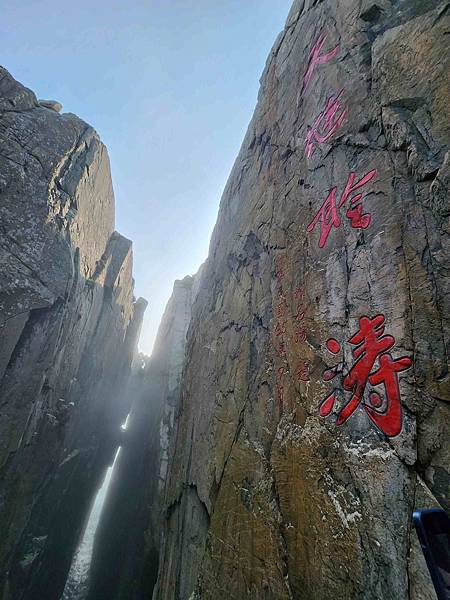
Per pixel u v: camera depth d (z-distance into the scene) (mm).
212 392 12898
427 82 5430
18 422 14789
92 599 23516
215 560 7871
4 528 15719
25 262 15562
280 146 11555
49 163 17719
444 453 3684
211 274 19344
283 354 7914
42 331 15984
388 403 4484
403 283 4801
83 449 27625
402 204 5242
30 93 19031
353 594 3998
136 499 28141
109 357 33594
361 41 7801
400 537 3703
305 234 8008
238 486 8109
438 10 5711
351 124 7125
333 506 4805
